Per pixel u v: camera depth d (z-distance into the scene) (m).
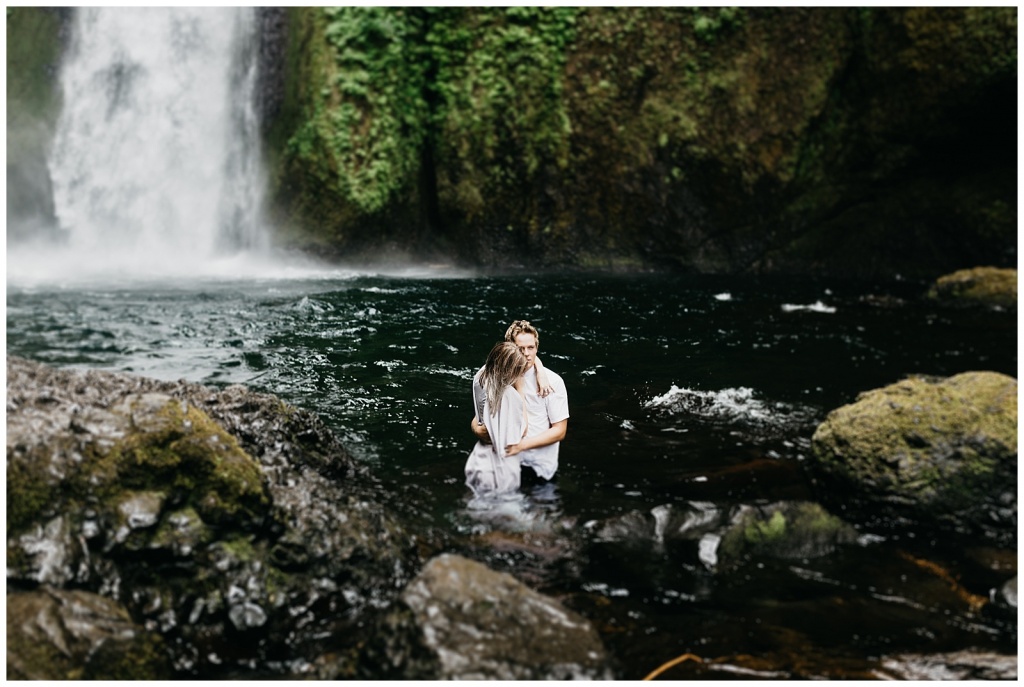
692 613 3.42
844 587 3.67
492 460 4.66
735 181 13.25
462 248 13.84
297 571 3.49
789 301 10.69
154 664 2.93
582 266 13.66
